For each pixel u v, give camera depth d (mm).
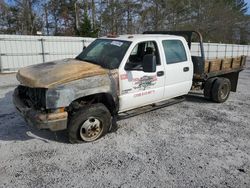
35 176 3434
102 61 4863
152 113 6117
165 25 40156
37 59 14328
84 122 4285
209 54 25953
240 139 4766
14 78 11305
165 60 5473
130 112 5281
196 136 4840
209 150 4285
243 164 3873
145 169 3660
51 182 3316
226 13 45969
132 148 4281
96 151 4145
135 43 4930
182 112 6270
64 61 4984
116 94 4602
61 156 3959
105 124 4551
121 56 4742
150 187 3260
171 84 5688
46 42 14453
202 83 7332
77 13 33281
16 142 4383
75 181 3350
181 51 5957
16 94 4719
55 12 37031
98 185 3279
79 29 24672
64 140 4492
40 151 4098
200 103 7152
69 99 3961
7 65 13320
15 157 3896
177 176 3510
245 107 6891
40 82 3848
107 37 5605
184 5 41688
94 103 4570
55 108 3900
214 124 5504
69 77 3994
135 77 4859
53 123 3898
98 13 35031
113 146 4332
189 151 4227
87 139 4414
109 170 3615
